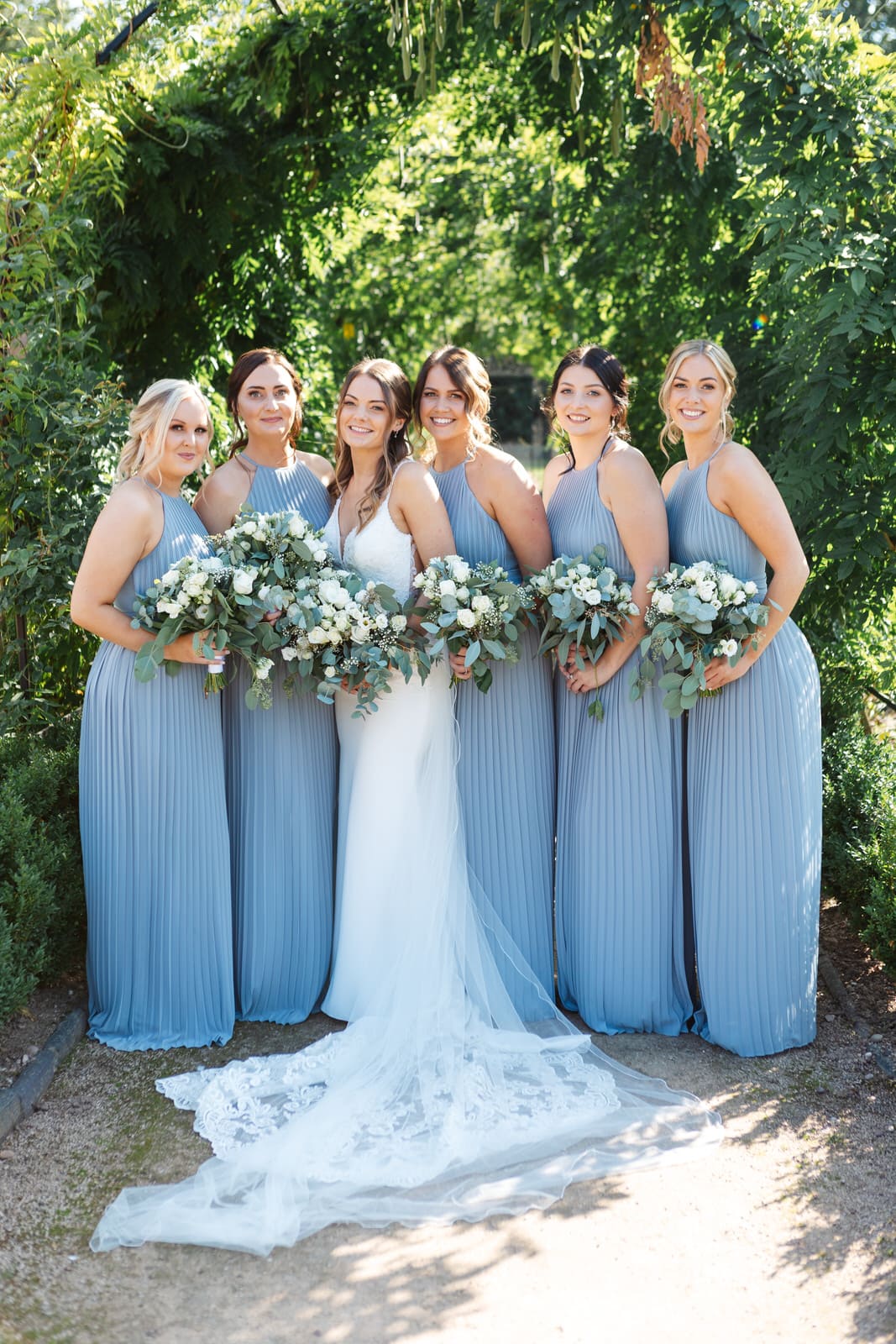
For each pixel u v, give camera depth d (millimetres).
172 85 5023
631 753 3244
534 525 3340
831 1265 2316
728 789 3148
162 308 5633
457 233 10758
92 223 4512
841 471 4027
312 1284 2279
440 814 3291
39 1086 2982
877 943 3420
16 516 4258
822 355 3910
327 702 3193
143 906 3242
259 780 3381
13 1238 2422
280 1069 3047
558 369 3232
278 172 5469
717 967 3197
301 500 3449
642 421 6805
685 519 3166
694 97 4195
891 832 3566
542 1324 2154
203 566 3020
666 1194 2547
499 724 3365
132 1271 2326
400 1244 2395
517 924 3430
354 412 3225
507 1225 2449
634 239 6402
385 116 5477
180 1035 3285
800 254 3709
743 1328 2145
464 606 3125
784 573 3047
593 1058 3137
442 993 3164
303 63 5258
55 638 4477
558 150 6711
